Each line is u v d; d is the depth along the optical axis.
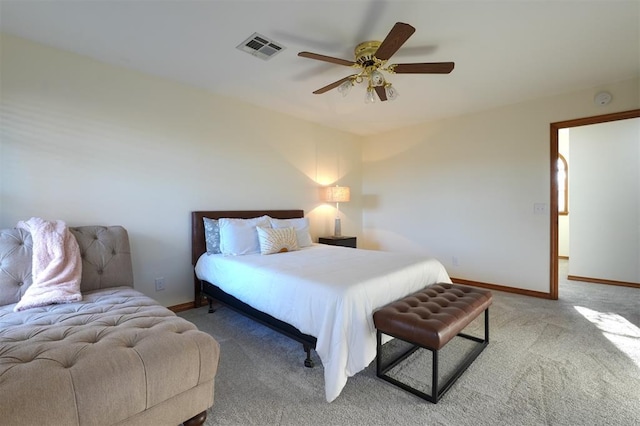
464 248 3.97
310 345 1.84
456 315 1.71
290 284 1.96
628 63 2.54
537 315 2.79
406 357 2.04
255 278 2.24
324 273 2.07
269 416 1.50
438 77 2.80
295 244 3.16
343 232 4.77
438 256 4.22
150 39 2.17
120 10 1.85
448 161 4.09
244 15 1.90
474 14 1.88
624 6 1.80
